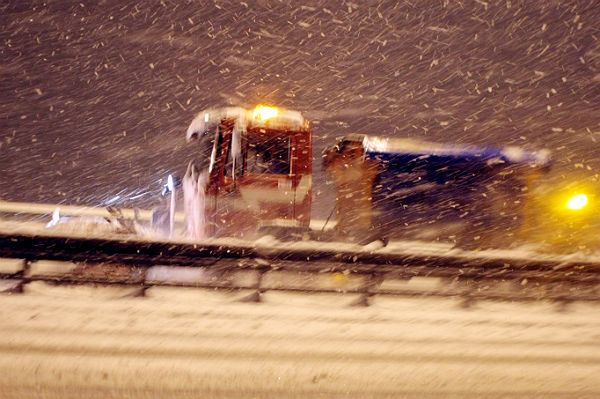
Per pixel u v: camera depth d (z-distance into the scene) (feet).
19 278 54.29
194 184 73.56
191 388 30.68
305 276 58.44
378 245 63.36
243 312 50.88
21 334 38.96
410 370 35.32
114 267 56.85
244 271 58.13
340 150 73.36
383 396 31.09
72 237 54.85
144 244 55.93
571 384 33.96
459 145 74.23
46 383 29.99
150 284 55.83
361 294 57.98
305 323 47.70
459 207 72.38
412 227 71.51
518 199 72.84
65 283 55.72
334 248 58.23
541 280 62.34
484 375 34.99
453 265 60.29
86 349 36.32
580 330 50.57
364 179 72.49
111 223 73.92
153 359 34.99
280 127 72.84
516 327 50.47
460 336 45.75
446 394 31.68
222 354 36.88
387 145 73.26
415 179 72.74
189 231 74.38
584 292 63.26
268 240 59.77
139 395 29.43
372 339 43.27
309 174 72.79
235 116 72.59
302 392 31.12
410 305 58.39
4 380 29.89
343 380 33.04
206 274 58.70
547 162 73.72
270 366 34.68
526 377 34.86
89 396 28.86
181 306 51.80
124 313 47.65
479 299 61.16
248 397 30.04
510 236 71.87
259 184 71.67
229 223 71.00
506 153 73.92
